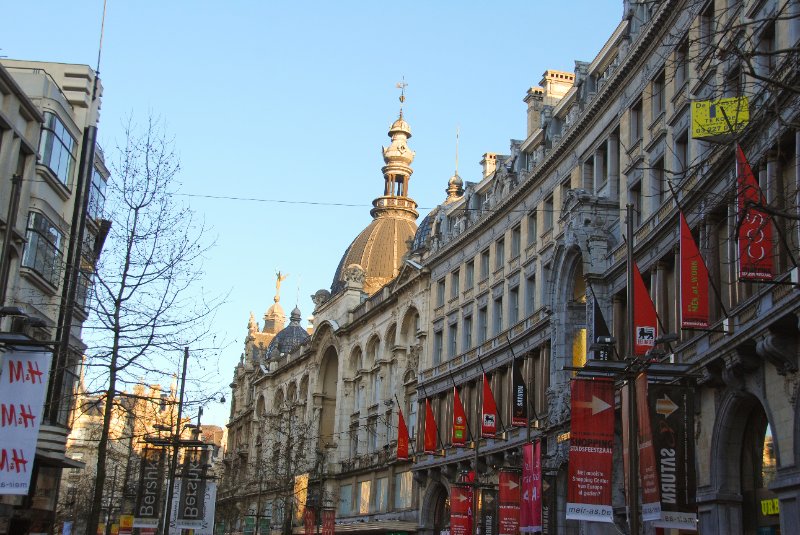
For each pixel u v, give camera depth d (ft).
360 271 295.48
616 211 146.41
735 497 101.09
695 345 107.65
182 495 183.21
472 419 198.08
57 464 135.74
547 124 179.63
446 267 221.87
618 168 147.54
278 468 303.89
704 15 115.55
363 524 235.61
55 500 139.13
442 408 215.31
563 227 160.04
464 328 208.95
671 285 123.03
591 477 103.60
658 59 130.11
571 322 156.46
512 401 163.84
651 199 130.11
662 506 93.04
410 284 239.91
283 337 403.54
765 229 80.69
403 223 335.67
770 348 86.89
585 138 159.12
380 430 250.78
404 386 240.94
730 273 101.65
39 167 126.52
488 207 201.98
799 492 84.84
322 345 310.04
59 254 131.34
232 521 354.33
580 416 104.94
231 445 440.45
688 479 93.61
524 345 176.24
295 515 296.71
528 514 142.92
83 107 147.23
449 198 261.24
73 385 139.85
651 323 111.04
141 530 177.37
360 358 280.10
